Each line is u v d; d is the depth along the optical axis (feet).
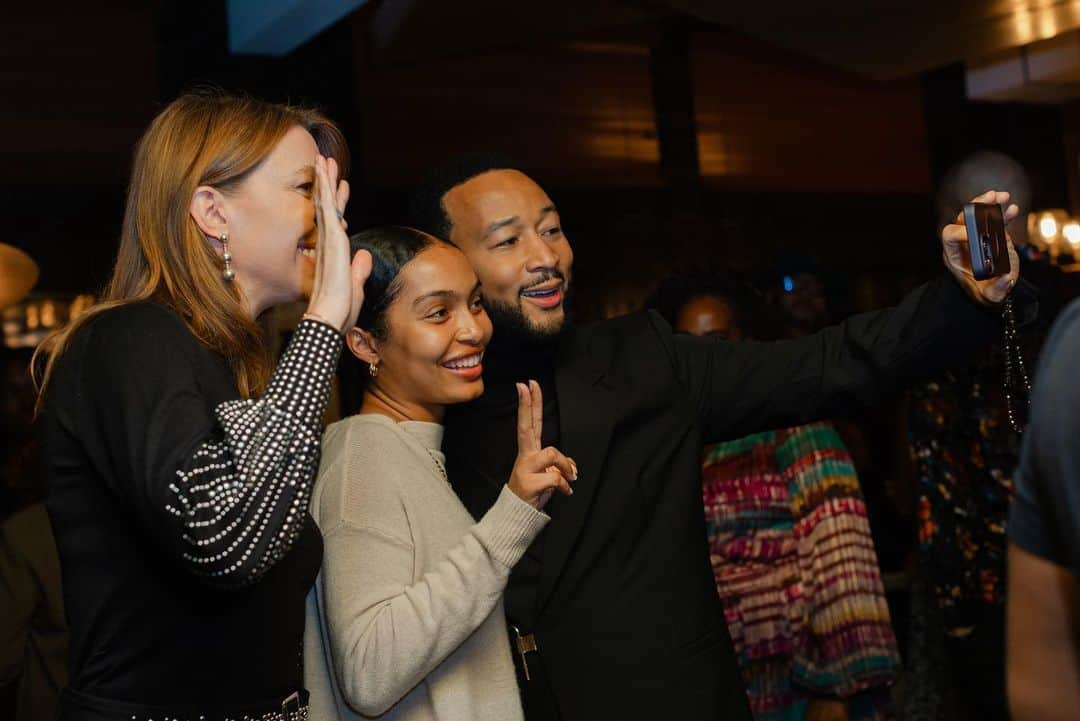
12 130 20.38
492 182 7.24
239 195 5.36
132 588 4.95
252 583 4.75
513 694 6.21
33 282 15.60
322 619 6.09
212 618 5.00
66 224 20.68
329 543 5.92
